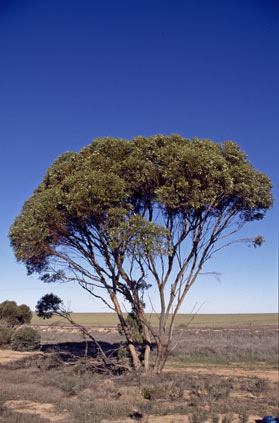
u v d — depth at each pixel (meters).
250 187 18.02
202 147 17.89
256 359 27.22
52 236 18.75
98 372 19.91
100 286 19.44
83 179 16.77
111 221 17.03
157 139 18.41
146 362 18.89
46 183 21.14
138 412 10.85
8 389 13.59
